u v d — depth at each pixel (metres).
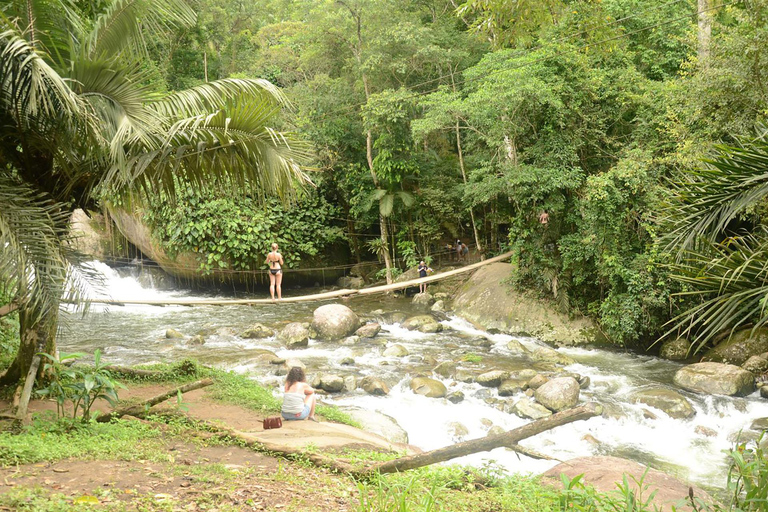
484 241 25.30
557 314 17.02
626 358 14.77
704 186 4.63
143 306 21.39
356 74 23.00
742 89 12.14
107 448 5.45
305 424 7.92
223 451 6.03
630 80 16.34
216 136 7.80
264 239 24.41
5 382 7.85
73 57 6.77
